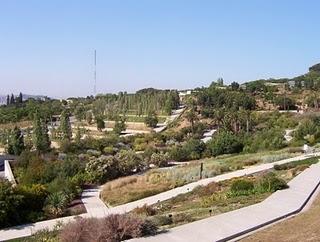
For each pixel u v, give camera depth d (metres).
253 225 14.05
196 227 14.02
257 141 51.31
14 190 22.55
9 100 156.75
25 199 22.83
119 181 32.75
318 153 39.12
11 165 40.69
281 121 73.19
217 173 31.56
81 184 33.75
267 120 78.75
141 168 42.28
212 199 20.19
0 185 22.00
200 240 12.62
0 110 111.69
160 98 106.19
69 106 123.75
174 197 24.08
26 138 70.44
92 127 90.62
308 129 53.69
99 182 35.84
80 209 24.77
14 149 58.25
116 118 93.88
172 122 91.12
